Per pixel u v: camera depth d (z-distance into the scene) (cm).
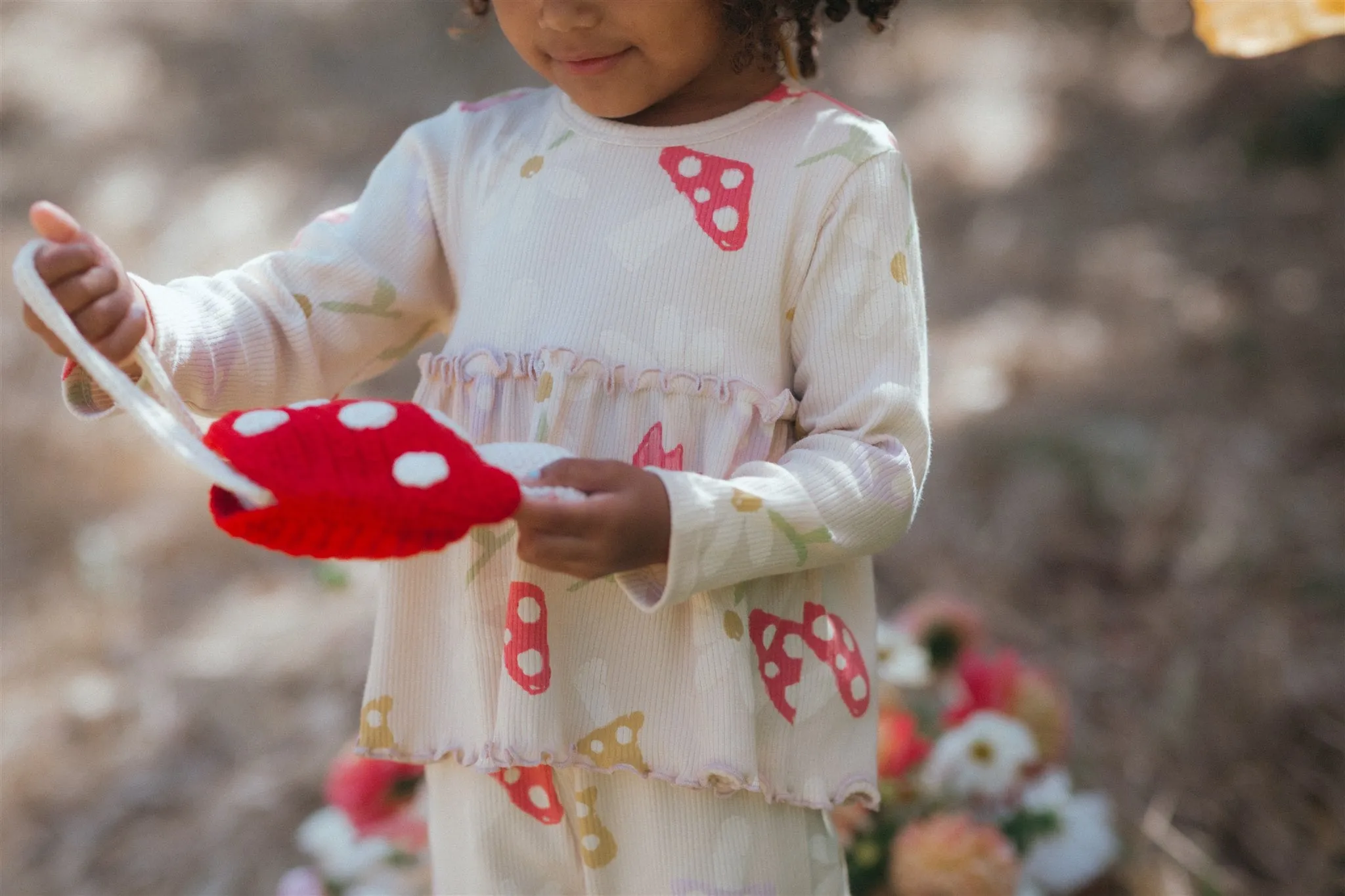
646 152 130
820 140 129
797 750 129
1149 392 343
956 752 193
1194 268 391
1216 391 340
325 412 110
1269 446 318
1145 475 314
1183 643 270
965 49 542
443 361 131
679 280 126
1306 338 351
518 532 123
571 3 120
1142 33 532
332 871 199
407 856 199
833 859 137
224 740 271
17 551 332
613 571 110
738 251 127
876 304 127
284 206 462
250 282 131
